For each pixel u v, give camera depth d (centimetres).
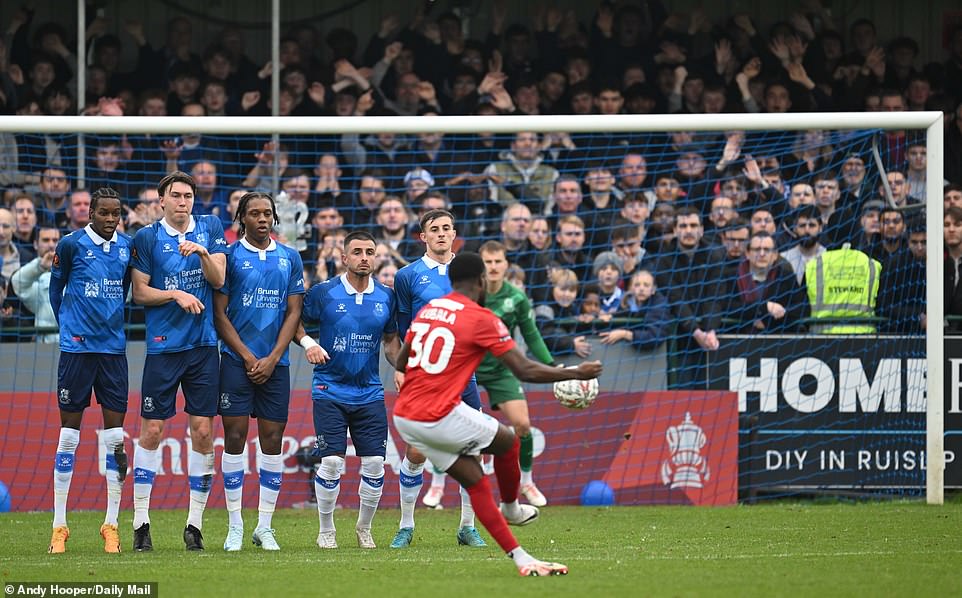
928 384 4106
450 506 4106
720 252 4500
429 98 5453
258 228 2983
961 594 2092
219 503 4025
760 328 4412
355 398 3067
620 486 4159
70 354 2933
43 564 2612
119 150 5103
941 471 4084
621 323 4356
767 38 5853
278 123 4000
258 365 2941
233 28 5744
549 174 5075
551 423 4162
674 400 4194
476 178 5112
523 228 4584
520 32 5622
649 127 4128
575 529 3372
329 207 4944
